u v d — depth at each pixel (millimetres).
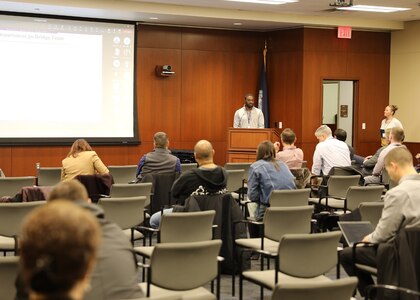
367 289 3420
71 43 11102
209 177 5164
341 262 4258
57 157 11117
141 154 11922
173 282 3539
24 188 5363
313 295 2805
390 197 3900
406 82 12680
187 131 12344
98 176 6316
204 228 4520
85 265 1089
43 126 10992
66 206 1136
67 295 1070
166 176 6805
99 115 11406
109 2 10219
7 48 10641
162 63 12039
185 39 12219
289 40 12352
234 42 12602
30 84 10844
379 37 12797
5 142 10711
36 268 1052
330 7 10711
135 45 11664
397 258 3648
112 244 2486
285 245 3711
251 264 5914
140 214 5184
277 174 5715
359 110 12797
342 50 12445
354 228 4254
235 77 12648
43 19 10852
